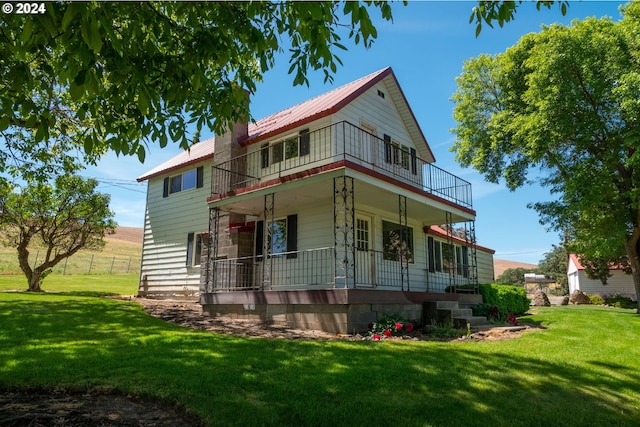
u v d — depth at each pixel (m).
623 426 4.28
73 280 26.72
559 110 16.22
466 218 15.19
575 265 36.44
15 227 17.25
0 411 3.88
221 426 3.71
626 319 13.11
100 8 3.20
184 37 4.59
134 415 3.98
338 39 4.27
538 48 17.02
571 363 6.41
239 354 6.11
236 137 14.41
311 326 9.66
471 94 22.61
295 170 12.67
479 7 4.48
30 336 7.18
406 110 15.24
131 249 51.41
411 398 4.56
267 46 4.48
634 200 15.85
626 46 15.30
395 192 11.41
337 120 12.30
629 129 15.36
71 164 12.25
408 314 10.95
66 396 4.44
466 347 7.34
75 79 3.18
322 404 4.26
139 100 3.72
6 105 3.79
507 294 15.73
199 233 16.16
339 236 11.80
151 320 9.60
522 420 4.24
